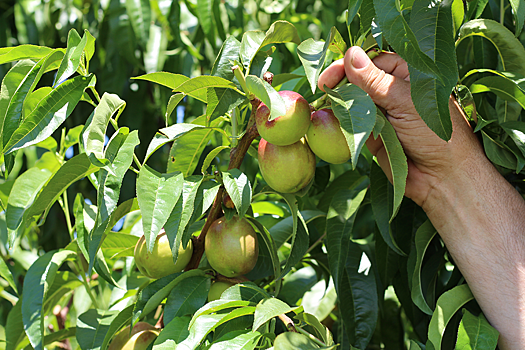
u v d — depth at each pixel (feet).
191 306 2.66
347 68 2.73
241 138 2.82
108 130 7.10
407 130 2.78
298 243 2.91
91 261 2.47
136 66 6.51
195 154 3.26
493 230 2.81
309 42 2.79
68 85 2.55
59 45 7.55
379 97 2.72
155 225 2.17
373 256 3.88
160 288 2.75
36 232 6.73
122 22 6.32
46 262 3.16
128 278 4.00
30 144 2.33
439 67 2.22
